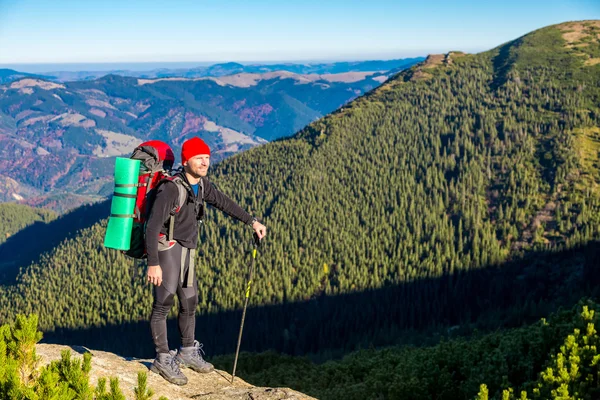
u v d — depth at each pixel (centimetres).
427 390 1324
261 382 1878
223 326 19450
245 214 626
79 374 425
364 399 1469
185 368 623
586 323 1040
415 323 19862
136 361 606
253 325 19450
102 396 416
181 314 600
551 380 841
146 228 524
